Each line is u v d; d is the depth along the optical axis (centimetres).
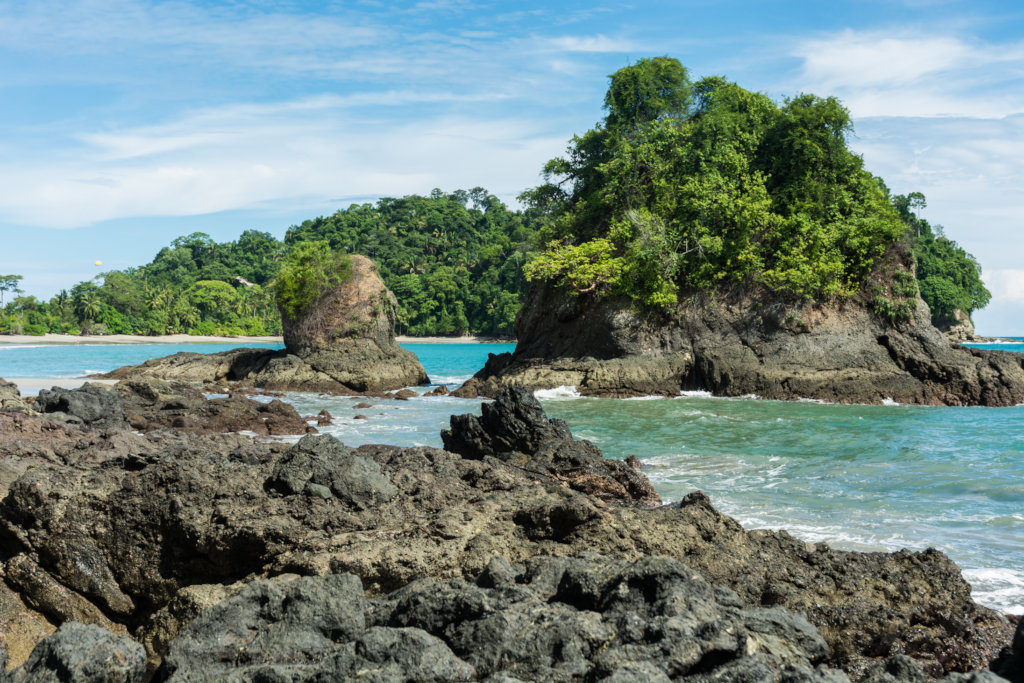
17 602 860
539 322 4178
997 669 661
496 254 15788
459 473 1130
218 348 11506
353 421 2670
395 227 18825
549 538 841
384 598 666
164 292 15638
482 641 555
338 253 4500
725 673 502
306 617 595
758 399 3516
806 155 3981
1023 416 2833
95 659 543
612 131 4656
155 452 1095
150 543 853
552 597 652
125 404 2570
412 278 15675
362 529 855
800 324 3647
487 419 1633
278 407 2514
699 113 4709
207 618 595
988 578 984
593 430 2386
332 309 4344
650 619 557
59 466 1070
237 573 822
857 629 707
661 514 881
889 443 2106
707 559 785
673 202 4050
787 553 833
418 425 2547
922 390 3441
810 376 3538
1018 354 3516
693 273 3853
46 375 4953
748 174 4109
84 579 857
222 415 2402
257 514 845
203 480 895
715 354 3700
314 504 876
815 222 3794
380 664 514
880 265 3750
